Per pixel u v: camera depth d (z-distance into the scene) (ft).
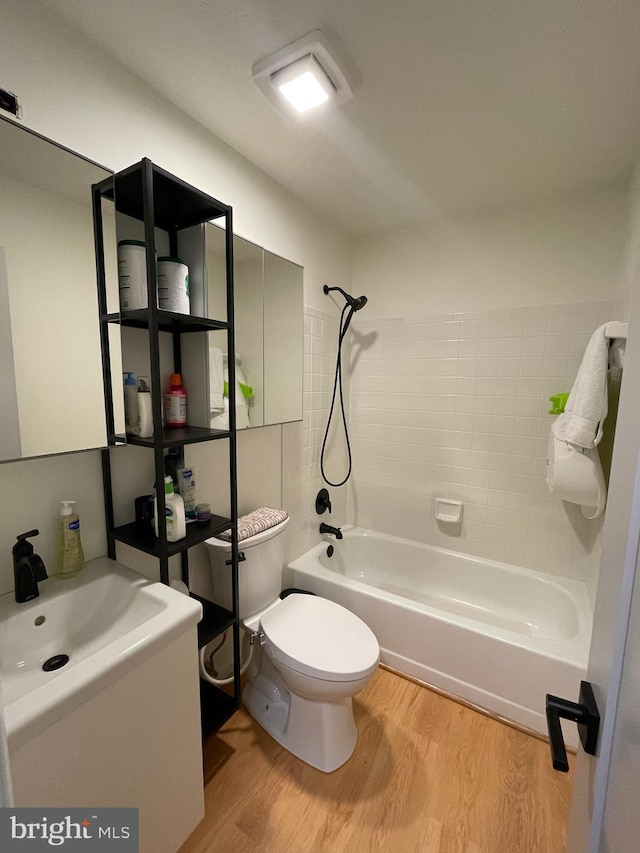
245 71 3.60
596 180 5.43
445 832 3.62
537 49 3.30
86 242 3.48
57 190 3.25
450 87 3.75
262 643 4.58
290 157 4.99
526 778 4.15
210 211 3.99
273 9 2.99
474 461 6.93
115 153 3.55
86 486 3.66
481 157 4.94
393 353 7.52
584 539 6.12
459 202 6.17
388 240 7.36
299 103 3.97
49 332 3.30
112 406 3.75
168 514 3.73
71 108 3.21
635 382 1.47
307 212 6.28
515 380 6.46
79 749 2.34
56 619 3.17
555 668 4.54
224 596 4.82
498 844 3.53
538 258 6.10
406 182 5.57
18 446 3.14
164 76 3.68
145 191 3.09
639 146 4.62
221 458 5.06
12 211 3.05
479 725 4.81
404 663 5.63
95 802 2.47
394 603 5.64
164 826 3.04
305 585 6.44
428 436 7.33
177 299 3.87
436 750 4.46
